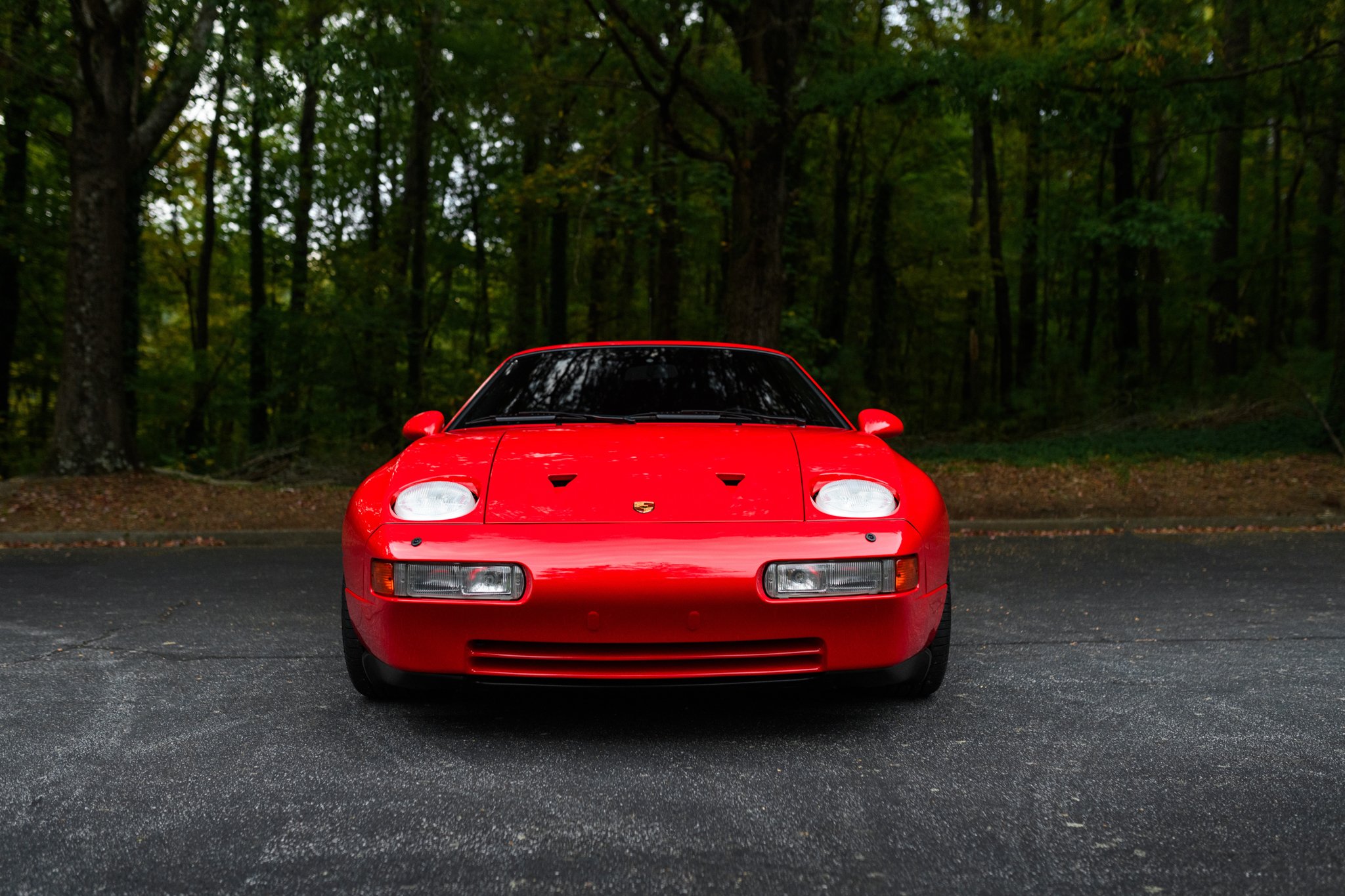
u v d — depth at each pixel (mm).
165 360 23938
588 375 3889
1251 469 10820
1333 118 13391
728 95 10859
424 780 2500
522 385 3879
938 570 2975
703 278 27734
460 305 22188
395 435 17250
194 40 11281
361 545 2887
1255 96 13641
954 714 3076
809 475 2936
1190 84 11688
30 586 5781
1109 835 2133
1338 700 3195
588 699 3271
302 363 18188
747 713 3105
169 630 4457
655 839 2129
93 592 5543
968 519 9094
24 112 14102
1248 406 14141
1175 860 2004
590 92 14352
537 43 13664
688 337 22859
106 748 2779
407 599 2725
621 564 2641
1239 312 25297
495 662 2744
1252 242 25031
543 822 2227
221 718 3066
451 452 3139
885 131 23812
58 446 10375
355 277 18031
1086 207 20203
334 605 5117
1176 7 11117
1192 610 4848
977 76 11320
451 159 22078
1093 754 2678
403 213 20109
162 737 2873
